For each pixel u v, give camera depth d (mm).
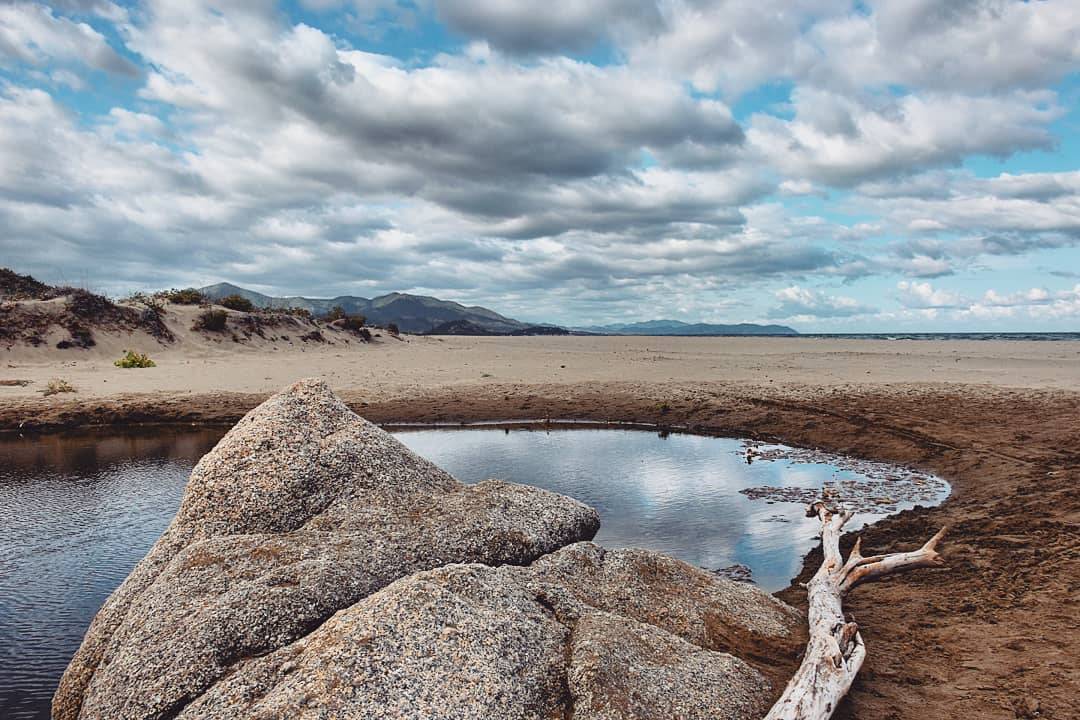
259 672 5535
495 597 6531
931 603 8797
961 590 9086
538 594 7094
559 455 20266
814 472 17891
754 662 7051
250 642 6082
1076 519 11312
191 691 5711
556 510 9461
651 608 7680
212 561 7215
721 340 98625
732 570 11281
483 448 21344
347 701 5066
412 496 9156
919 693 6500
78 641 9398
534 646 6105
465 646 5738
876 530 12539
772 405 26109
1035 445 17859
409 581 6383
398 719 5035
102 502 15750
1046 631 7457
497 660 5727
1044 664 6723
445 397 29031
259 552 7375
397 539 7941
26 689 8203
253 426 9430
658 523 13773
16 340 36875
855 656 6742
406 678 5340
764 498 15516
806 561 11609
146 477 17984
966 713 6031
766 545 12453
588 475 17766
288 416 9609
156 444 22078
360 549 7613
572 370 38594
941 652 7328
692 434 23625
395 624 5770
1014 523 11617
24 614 10180
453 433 23938
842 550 11781
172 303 49969
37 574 11641
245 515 8570
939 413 22781
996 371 34938
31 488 16906
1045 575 9062
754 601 8375
